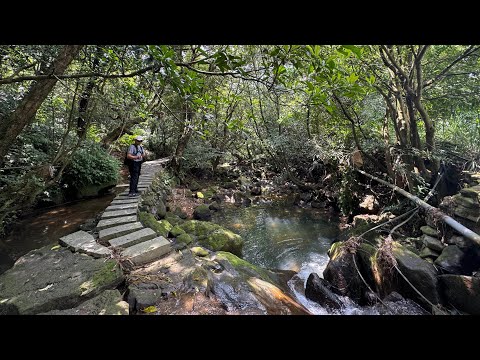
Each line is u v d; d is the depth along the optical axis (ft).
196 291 8.27
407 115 21.26
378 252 13.80
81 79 12.76
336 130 28.71
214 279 9.69
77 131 20.66
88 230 13.97
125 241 10.94
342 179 26.58
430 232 15.40
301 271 17.42
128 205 17.04
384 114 23.89
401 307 11.51
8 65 11.30
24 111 9.92
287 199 34.50
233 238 17.04
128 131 29.73
